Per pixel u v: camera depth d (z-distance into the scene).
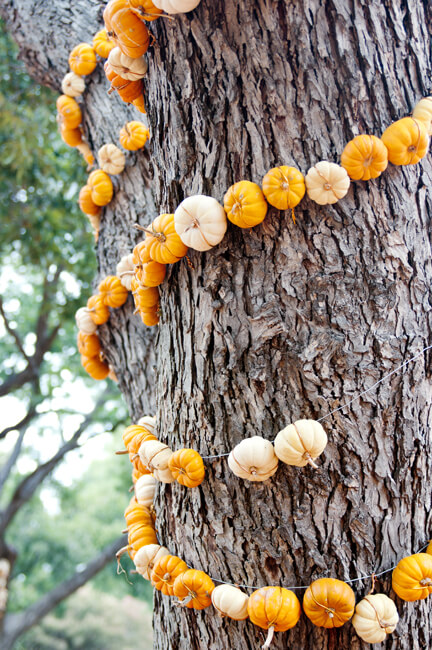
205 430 1.26
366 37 1.23
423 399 1.26
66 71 1.89
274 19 1.20
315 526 1.21
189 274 1.28
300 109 1.21
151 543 1.38
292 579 1.21
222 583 1.25
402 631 1.24
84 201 1.73
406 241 1.25
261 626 1.18
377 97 1.24
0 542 5.33
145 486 1.42
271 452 1.18
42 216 4.12
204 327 1.26
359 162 1.20
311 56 1.21
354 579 1.21
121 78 1.36
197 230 1.21
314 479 1.20
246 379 1.22
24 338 5.66
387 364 1.22
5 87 3.84
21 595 8.92
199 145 1.25
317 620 1.19
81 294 4.51
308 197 1.21
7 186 4.15
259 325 1.22
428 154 1.31
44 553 9.59
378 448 1.22
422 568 1.21
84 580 4.96
